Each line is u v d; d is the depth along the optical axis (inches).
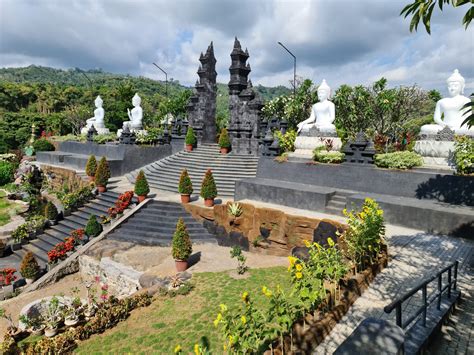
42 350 347.3
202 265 531.8
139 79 4480.8
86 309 473.4
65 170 1098.1
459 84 628.7
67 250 652.1
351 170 641.6
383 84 1582.2
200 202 742.5
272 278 448.1
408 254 407.8
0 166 1272.1
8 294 575.2
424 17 222.8
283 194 650.8
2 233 792.3
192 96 1301.7
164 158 1109.7
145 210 732.0
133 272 539.2
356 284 314.0
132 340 351.6
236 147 1063.6
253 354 222.4
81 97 2999.5
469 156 522.9
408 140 773.9
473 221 453.4
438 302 272.8
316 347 243.3
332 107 804.0
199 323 359.9
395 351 156.2
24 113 2251.5
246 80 1163.9
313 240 511.5
